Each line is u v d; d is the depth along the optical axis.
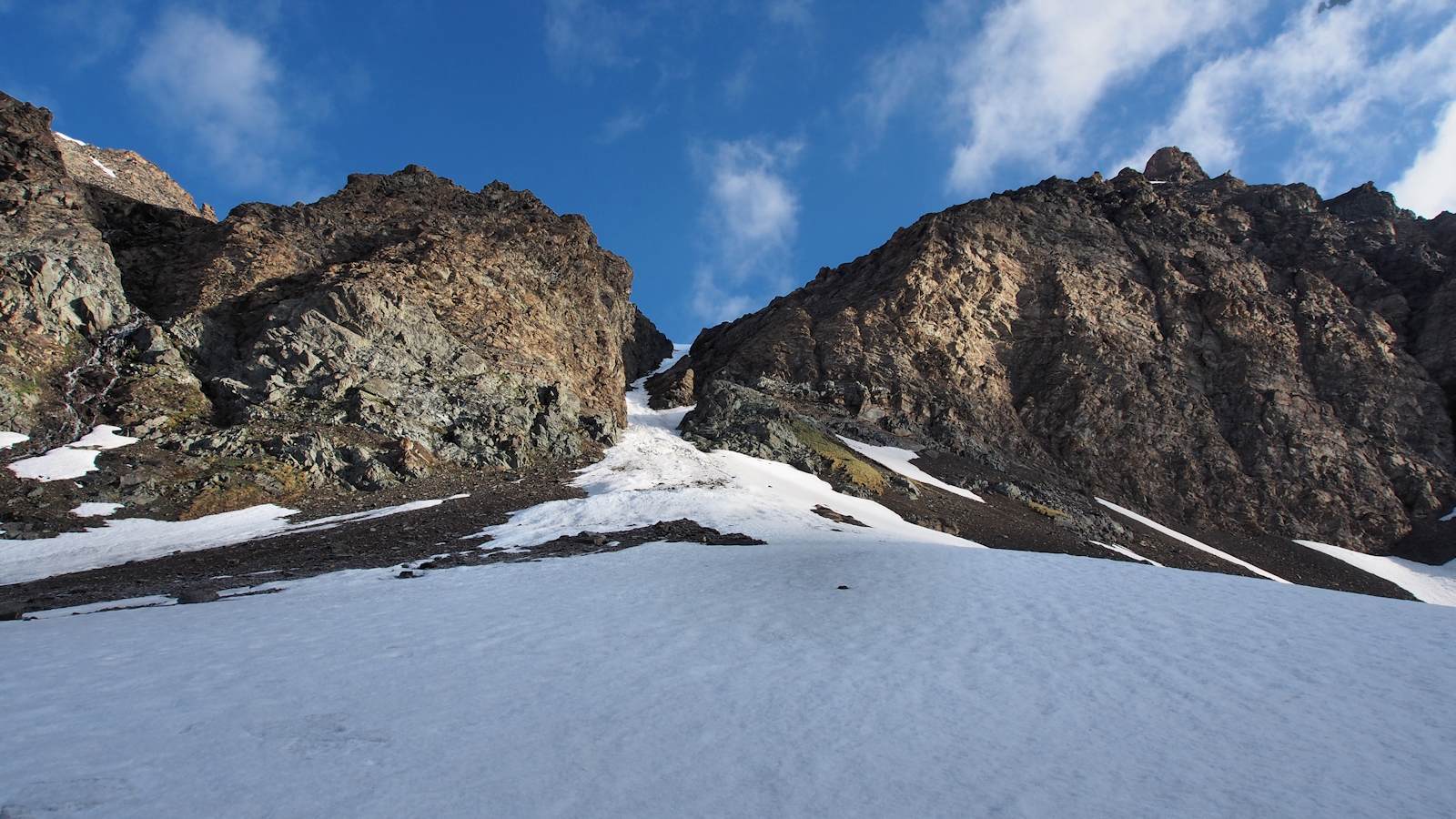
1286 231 115.94
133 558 34.41
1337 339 94.69
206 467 47.59
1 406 46.78
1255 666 12.98
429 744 8.69
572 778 7.86
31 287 54.62
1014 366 99.75
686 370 116.06
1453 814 7.73
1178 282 102.94
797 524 44.34
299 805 7.01
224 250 70.25
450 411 64.25
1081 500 78.88
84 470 44.25
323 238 79.12
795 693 11.18
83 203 66.44
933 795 7.77
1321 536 78.31
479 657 12.93
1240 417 89.00
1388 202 122.12
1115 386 91.62
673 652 13.55
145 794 7.09
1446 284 96.88
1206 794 8.03
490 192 102.69
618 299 115.75
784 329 107.69
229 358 61.12
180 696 10.29
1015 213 115.50
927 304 102.12
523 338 79.06
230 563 31.00
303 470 49.84
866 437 86.38
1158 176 152.88
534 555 29.25
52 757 7.87
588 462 67.06
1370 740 9.70
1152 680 12.21
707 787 7.77
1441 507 79.38
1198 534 78.25
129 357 56.69
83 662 12.20
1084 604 18.28
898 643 14.53
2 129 67.31
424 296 74.12
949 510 66.50
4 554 34.28
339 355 61.53
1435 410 87.75
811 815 7.21
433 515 43.12
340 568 27.64
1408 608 18.08
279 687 10.85
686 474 62.19
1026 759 8.85
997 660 13.37
